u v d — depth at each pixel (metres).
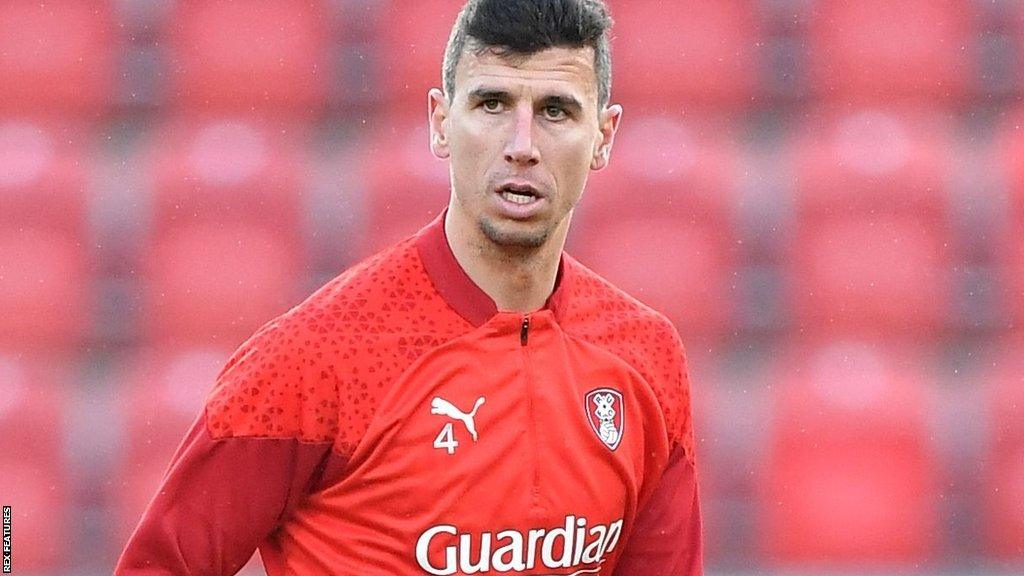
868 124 32.28
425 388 9.92
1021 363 28.31
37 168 30.64
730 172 30.91
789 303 29.44
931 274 29.38
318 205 30.22
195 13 33.53
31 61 32.91
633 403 10.52
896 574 25.47
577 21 9.84
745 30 33.62
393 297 10.16
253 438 9.84
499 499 9.92
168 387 27.53
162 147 31.81
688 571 11.13
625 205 30.34
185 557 10.04
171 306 29.41
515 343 10.19
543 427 10.10
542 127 9.83
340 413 9.88
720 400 27.33
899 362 28.41
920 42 33.16
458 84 9.99
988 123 32.22
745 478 26.42
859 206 30.06
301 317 10.05
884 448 26.39
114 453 26.83
